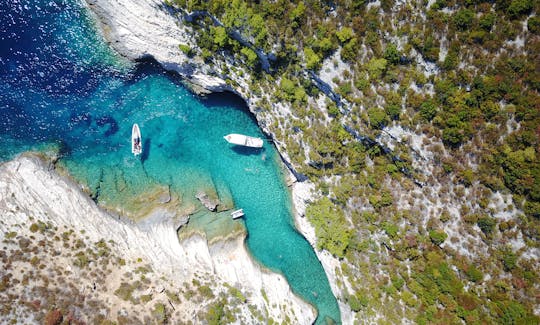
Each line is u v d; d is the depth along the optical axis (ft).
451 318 108.37
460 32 94.27
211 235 136.05
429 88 100.27
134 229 130.93
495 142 96.58
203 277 127.44
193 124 135.03
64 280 114.93
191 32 116.78
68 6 124.67
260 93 121.49
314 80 112.27
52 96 131.44
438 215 107.96
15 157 128.77
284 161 132.77
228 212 137.39
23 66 129.39
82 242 121.70
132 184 134.51
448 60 95.71
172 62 125.59
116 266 121.49
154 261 126.41
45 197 124.98
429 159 105.40
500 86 92.58
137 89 132.98
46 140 131.13
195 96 132.87
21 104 130.52
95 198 132.26
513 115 93.86
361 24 99.91
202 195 136.15
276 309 131.13
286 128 123.13
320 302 138.41
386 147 110.63
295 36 106.42
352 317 128.16
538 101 90.68
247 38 109.60
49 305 110.63
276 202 136.87
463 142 100.12
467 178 100.78
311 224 131.64
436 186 106.42
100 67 130.41
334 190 122.21
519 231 97.96
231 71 121.70
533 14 88.69
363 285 123.44
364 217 118.83
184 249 132.67
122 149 134.82
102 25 125.49
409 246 112.98
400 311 116.47
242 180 136.77
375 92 105.09
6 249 115.03
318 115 116.06
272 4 103.76
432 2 94.43
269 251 138.62
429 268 110.52
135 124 132.77
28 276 112.98
